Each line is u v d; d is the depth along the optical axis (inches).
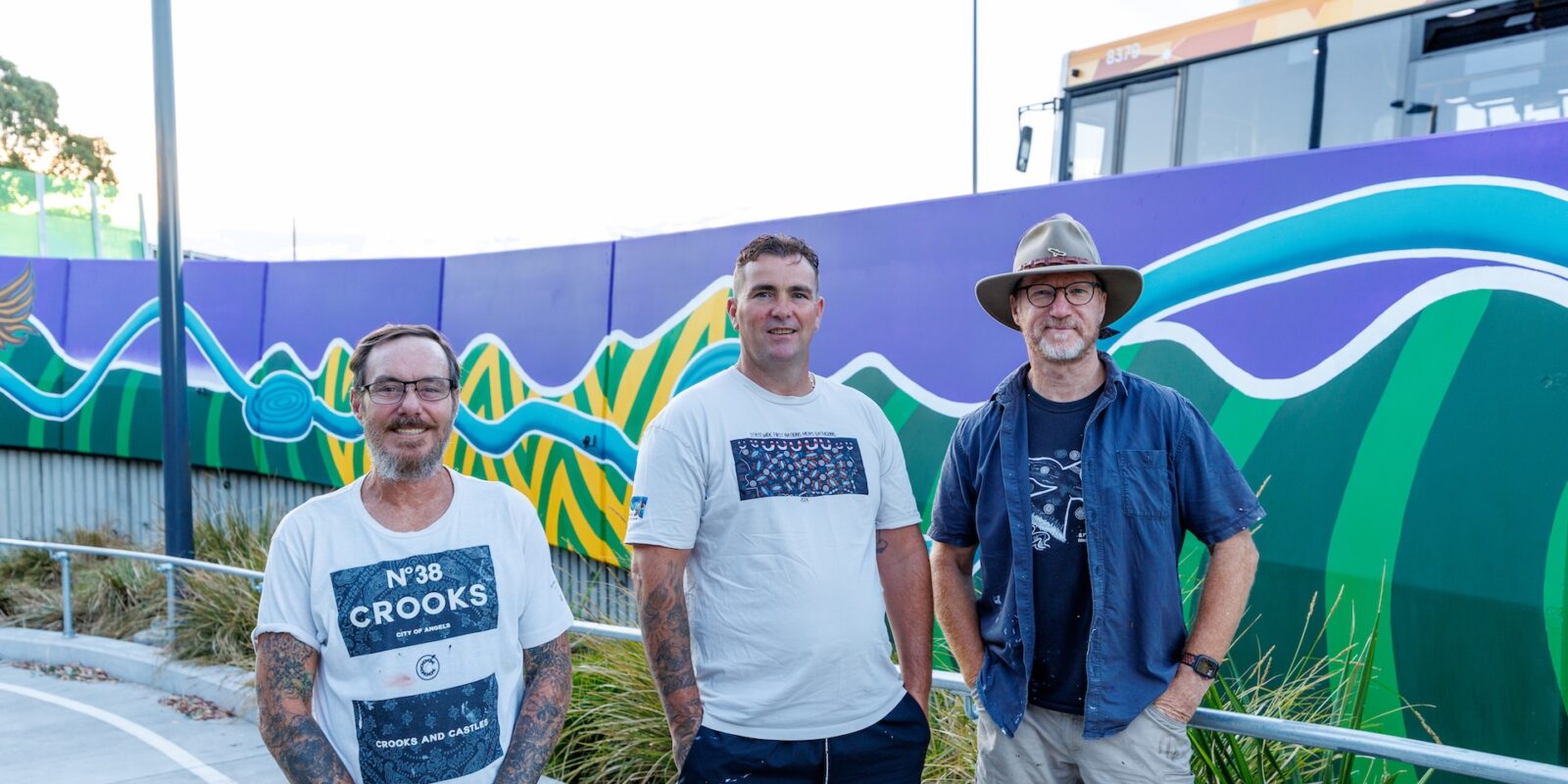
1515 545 145.9
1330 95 281.6
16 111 1231.5
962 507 113.4
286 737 88.6
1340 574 162.9
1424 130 262.8
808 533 105.8
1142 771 100.3
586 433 294.8
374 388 93.4
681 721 104.2
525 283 315.3
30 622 317.4
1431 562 153.7
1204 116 308.8
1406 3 267.7
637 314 282.0
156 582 306.2
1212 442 102.7
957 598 113.5
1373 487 160.9
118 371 401.1
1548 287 146.2
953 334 219.1
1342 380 166.1
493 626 95.9
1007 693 106.7
